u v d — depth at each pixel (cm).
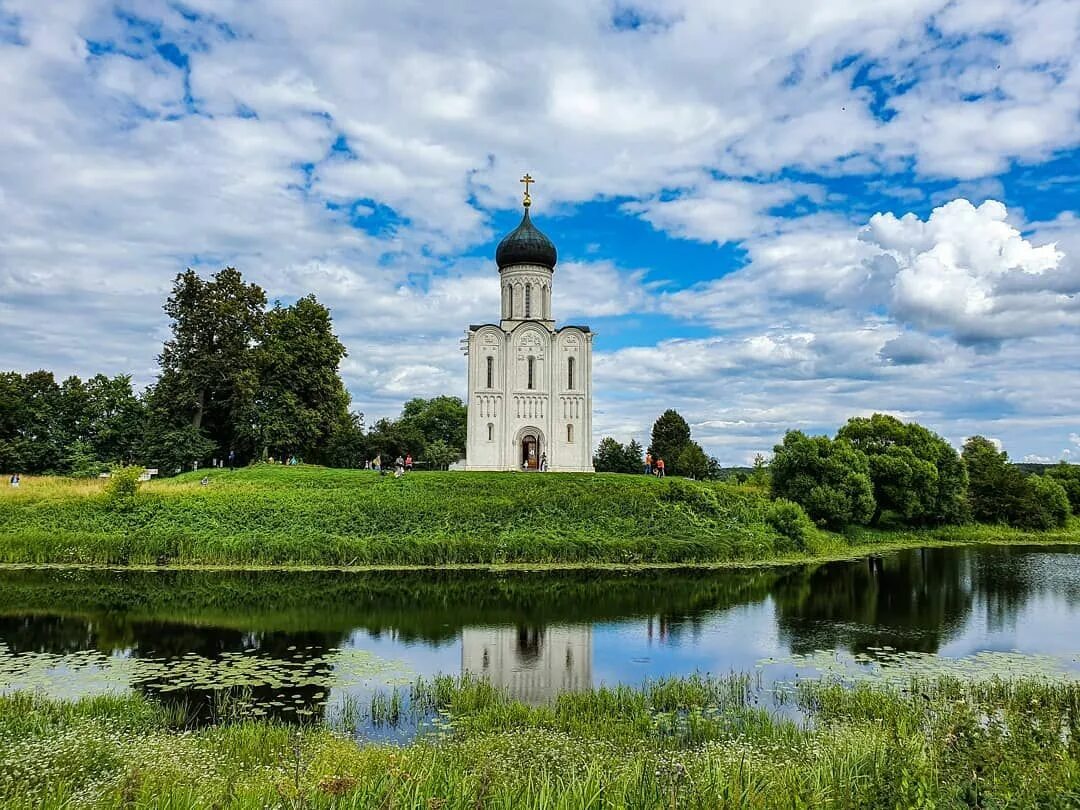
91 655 2702
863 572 4978
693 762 1505
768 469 7962
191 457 7912
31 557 4659
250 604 3684
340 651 2823
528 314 8762
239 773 1455
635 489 6266
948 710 1909
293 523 5162
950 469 7800
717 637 3117
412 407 14688
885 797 1088
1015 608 3775
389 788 1084
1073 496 9900
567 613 3569
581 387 8431
